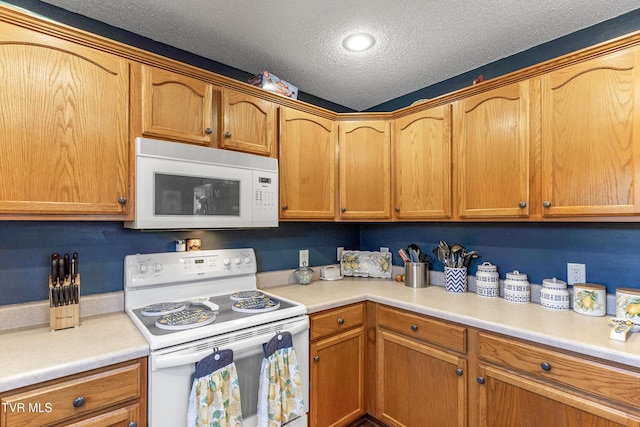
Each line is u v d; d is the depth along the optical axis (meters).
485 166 1.75
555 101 1.49
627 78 1.29
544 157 1.53
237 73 2.12
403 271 2.49
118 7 1.51
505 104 1.67
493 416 1.46
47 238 1.49
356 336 1.97
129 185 1.42
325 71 2.15
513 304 1.76
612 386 1.13
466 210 1.84
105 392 1.12
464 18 1.59
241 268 2.02
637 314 1.38
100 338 1.27
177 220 1.52
